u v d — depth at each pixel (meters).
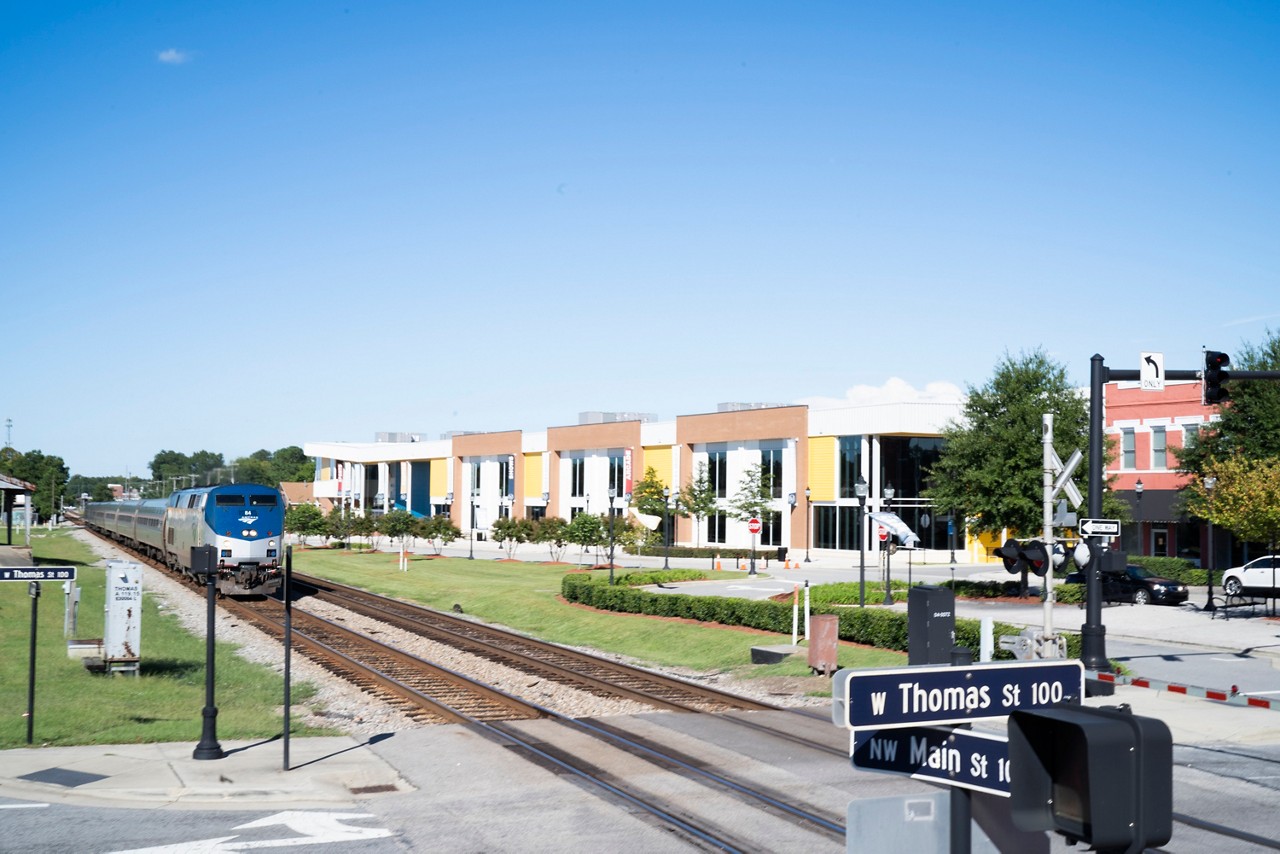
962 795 4.20
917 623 16.05
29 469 169.00
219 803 13.15
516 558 73.69
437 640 31.02
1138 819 3.34
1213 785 14.02
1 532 103.75
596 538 63.50
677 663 27.67
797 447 70.31
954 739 4.21
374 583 52.47
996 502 41.41
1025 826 3.47
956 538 64.81
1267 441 42.28
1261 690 20.81
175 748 15.90
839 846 11.44
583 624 34.84
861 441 66.94
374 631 33.34
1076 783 3.44
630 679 23.92
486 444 101.19
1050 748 3.52
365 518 85.12
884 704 3.95
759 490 70.25
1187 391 52.34
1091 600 20.41
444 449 108.69
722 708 19.97
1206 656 26.05
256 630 31.97
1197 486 42.94
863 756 4.14
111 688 20.73
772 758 15.62
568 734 17.41
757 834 11.88
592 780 14.27
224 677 22.98
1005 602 39.84
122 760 15.01
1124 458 55.44
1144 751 3.36
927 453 66.19
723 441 76.12
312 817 12.56
